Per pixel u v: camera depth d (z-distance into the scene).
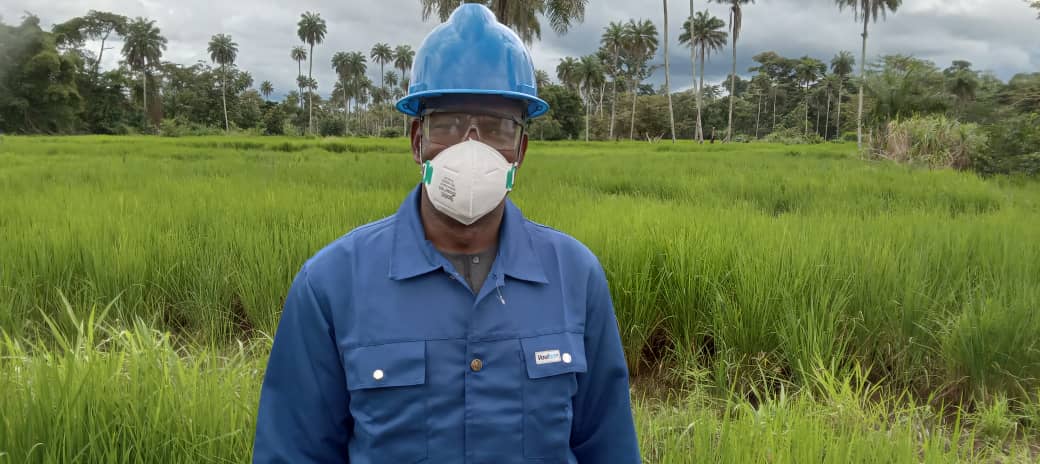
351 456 1.22
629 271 4.81
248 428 2.64
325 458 1.26
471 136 1.28
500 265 1.23
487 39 1.29
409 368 1.15
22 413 2.33
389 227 1.27
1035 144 17.91
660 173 16.08
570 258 1.35
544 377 1.21
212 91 112.00
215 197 8.74
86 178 12.60
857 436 2.77
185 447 2.43
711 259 4.91
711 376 4.45
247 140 40.75
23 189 10.12
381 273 1.21
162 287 5.29
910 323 4.38
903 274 4.94
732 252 5.10
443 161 1.22
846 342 4.27
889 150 22.33
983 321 4.09
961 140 19.25
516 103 1.31
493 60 1.27
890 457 2.68
